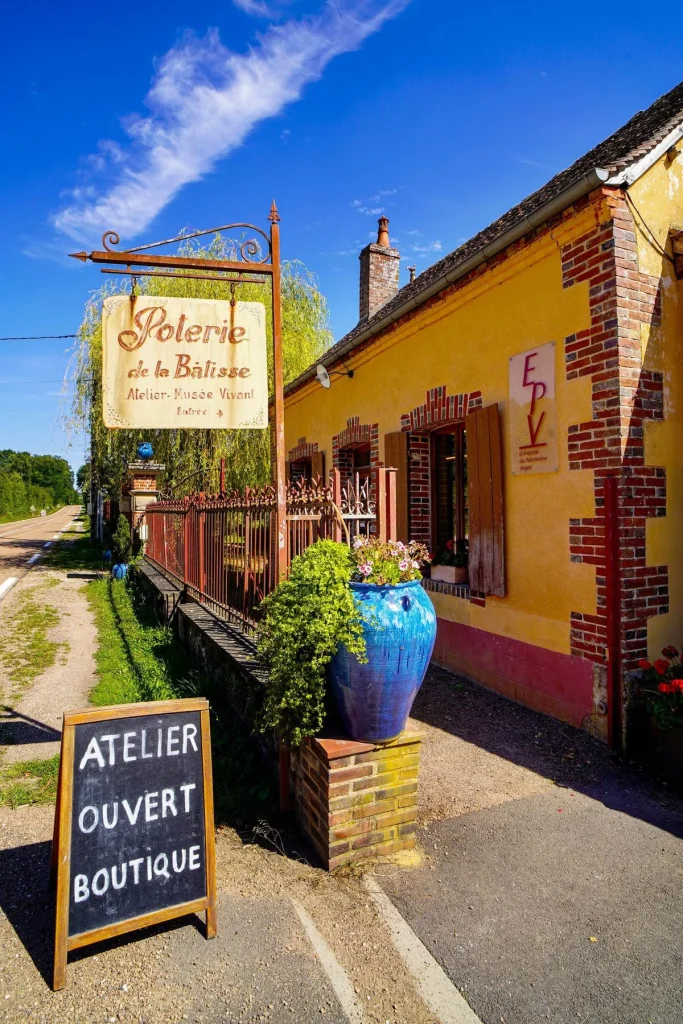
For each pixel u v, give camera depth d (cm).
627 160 460
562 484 499
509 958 251
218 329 390
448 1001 230
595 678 466
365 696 304
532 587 533
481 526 593
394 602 305
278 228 392
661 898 290
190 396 386
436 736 479
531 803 379
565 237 491
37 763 426
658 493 467
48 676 627
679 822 360
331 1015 224
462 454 684
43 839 340
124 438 1588
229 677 495
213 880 264
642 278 464
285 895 290
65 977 236
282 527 396
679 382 484
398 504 736
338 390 948
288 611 325
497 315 577
